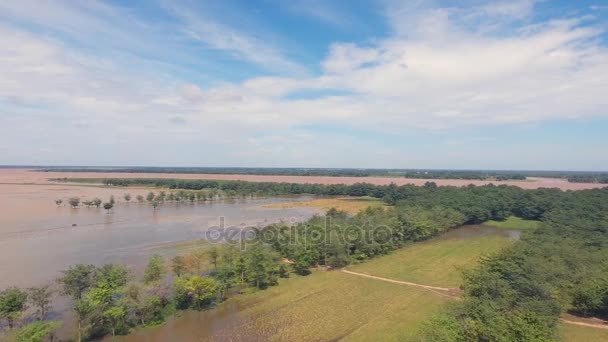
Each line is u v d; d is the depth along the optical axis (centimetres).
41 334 4166
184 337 4809
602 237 7812
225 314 5503
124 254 8388
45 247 8994
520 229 12144
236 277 6531
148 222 12488
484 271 5188
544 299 4522
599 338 4488
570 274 5522
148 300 5238
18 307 4734
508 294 4478
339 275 7306
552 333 3772
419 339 4006
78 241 9638
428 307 5669
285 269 7294
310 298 6109
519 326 3572
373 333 4862
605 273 5256
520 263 5359
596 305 4916
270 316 5431
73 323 5031
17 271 7156
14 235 10319
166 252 8519
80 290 5253
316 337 4803
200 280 5647
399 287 6612
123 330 4928
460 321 3966
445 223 11131
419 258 8556
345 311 5588
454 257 8631
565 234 8356
